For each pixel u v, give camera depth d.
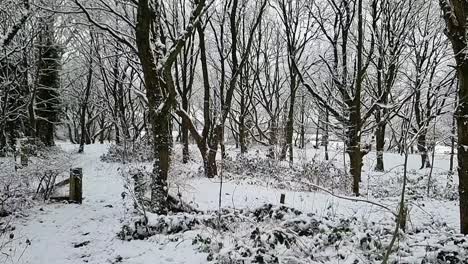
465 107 8.23
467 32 7.96
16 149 13.37
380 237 7.34
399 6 18.92
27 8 13.31
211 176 15.55
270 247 6.86
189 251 6.88
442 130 20.08
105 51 23.23
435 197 14.70
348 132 15.70
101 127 42.72
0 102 16.91
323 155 27.89
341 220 8.25
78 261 6.81
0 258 6.84
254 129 37.31
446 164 26.55
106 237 7.98
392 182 17.67
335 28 17.52
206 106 16.06
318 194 13.38
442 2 8.27
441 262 6.36
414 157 29.33
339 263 6.55
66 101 30.33
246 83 25.34
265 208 8.70
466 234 8.26
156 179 9.43
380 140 23.44
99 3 14.46
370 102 23.11
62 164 11.25
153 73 9.54
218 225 7.79
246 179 15.58
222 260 6.28
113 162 19.73
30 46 17.02
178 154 18.41
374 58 20.44
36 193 10.91
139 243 7.53
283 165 19.33
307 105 36.25
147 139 22.56
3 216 9.32
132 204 10.49
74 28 21.34
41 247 7.45
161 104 9.52
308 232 7.74
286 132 22.70
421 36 20.42
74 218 9.32
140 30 9.32
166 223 7.97
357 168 15.04
